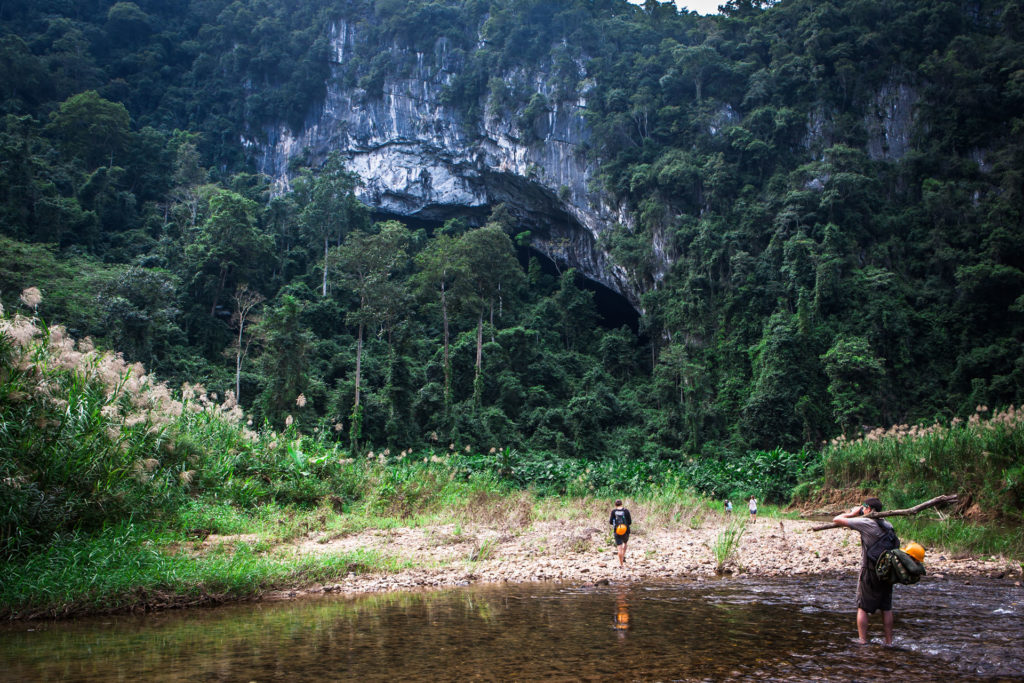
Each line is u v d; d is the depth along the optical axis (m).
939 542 11.84
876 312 49.16
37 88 74.06
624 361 61.22
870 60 65.00
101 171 62.22
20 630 6.22
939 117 62.38
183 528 10.13
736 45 71.88
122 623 6.48
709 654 5.23
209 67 87.94
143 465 9.74
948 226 56.69
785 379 45.81
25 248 42.12
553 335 63.50
